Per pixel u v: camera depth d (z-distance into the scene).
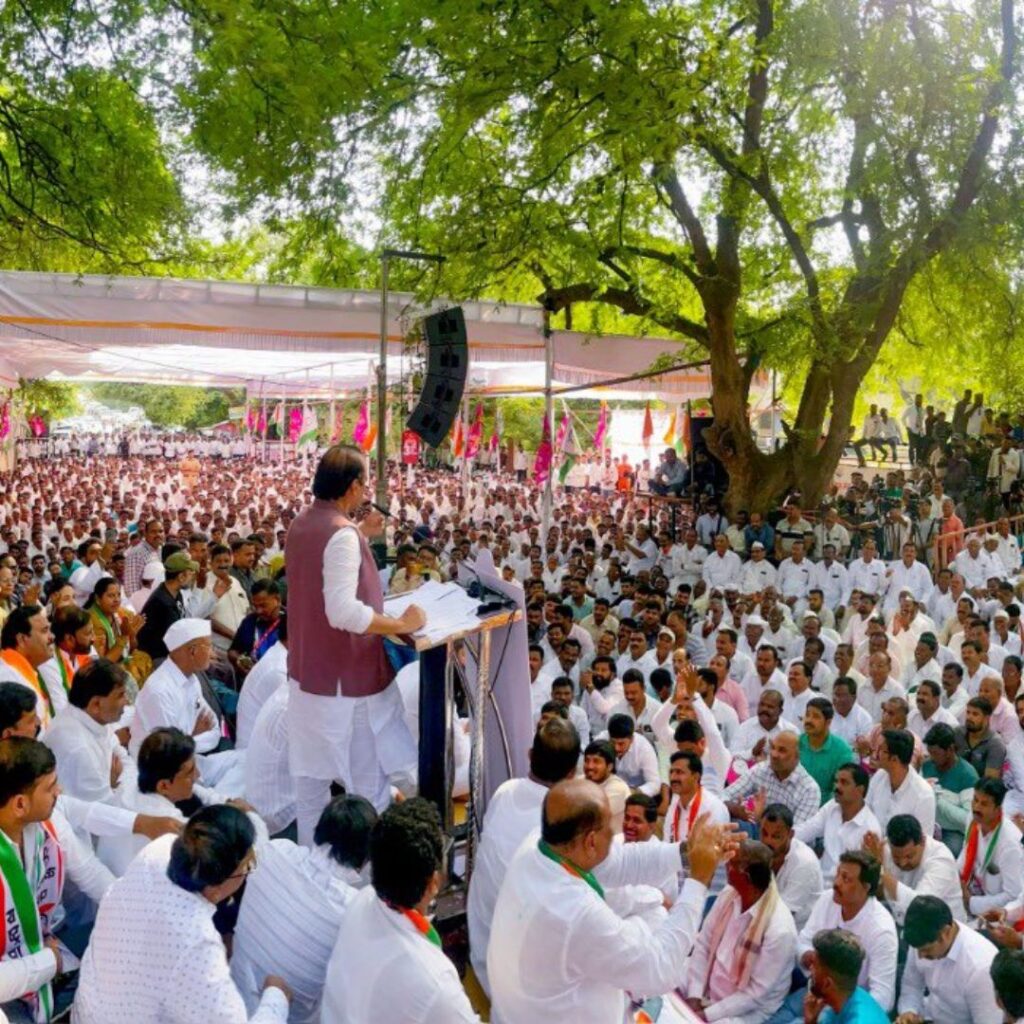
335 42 10.08
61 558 13.88
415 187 16.12
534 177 15.17
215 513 19.92
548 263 16.97
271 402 43.12
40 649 5.78
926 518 17.77
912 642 11.76
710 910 5.91
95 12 10.71
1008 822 6.62
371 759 4.69
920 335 20.77
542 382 24.64
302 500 24.25
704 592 14.70
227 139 10.80
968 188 16.02
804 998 5.61
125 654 8.67
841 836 6.87
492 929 3.45
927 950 5.34
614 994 3.43
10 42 11.25
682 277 19.34
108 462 42.66
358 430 23.59
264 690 6.28
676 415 27.56
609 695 9.65
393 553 12.38
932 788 7.46
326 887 3.96
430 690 4.59
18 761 3.82
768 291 18.48
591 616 12.93
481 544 13.69
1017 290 17.42
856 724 9.00
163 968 3.43
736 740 8.69
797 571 15.17
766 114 16.80
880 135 15.18
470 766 4.63
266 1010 3.63
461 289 14.52
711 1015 5.47
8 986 3.74
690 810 6.62
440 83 14.72
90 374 25.95
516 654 4.80
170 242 13.70
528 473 34.72
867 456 25.61
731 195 15.95
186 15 9.85
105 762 5.05
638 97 13.52
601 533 18.58
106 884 4.38
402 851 3.33
